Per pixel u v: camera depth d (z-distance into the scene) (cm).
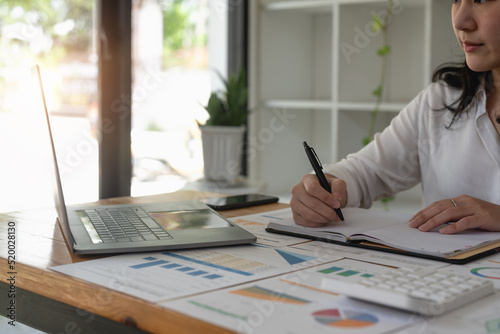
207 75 309
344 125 286
